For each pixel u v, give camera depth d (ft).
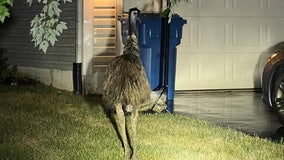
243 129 26.68
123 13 34.32
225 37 38.17
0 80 40.83
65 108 31.01
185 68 37.52
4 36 43.39
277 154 21.81
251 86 38.93
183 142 23.52
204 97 36.37
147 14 29.19
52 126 26.30
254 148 22.67
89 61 36.24
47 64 39.40
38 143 23.17
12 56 42.75
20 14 41.45
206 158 21.18
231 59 38.42
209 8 37.68
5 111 29.81
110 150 22.13
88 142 23.35
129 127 25.75
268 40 39.06
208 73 38.01
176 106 32.86
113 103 20.58
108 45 36.55
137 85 19.90
